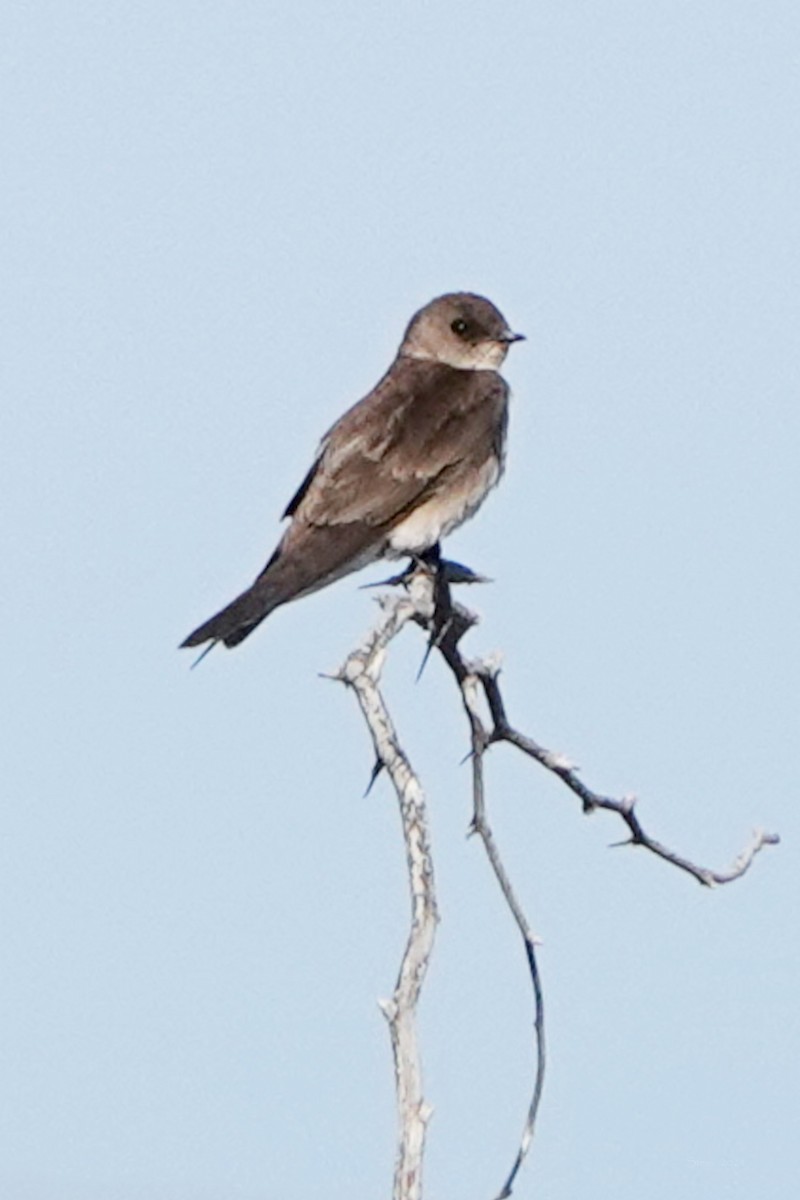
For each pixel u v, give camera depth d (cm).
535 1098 866
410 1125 745
